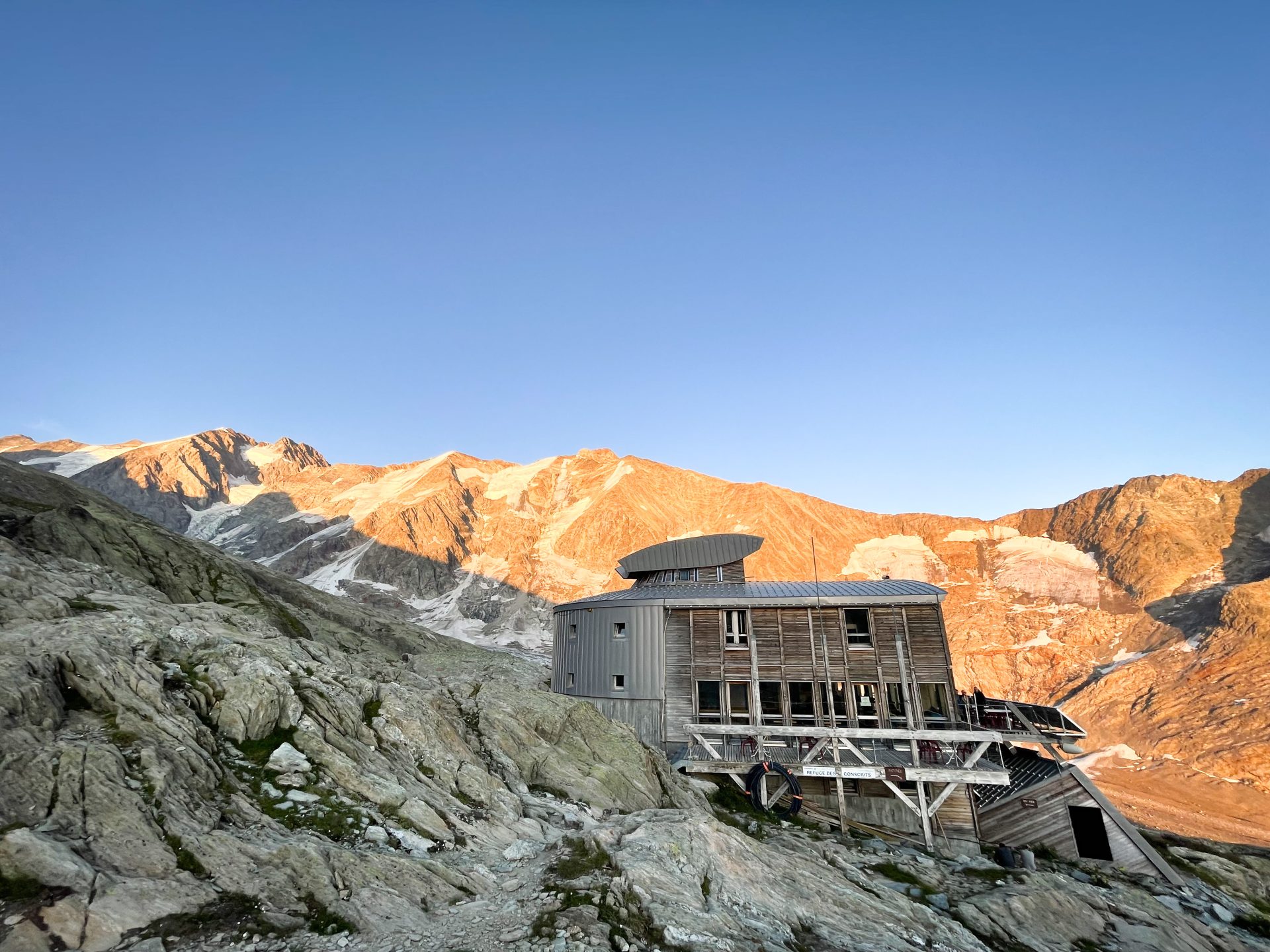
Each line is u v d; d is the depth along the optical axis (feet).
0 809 38.55
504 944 41.55
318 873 43.21
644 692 117.80
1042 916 70.33
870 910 58.80
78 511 160.66
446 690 93.76
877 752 106.63
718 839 60.90
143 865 39.37
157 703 54.03
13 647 53.93
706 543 141.28
